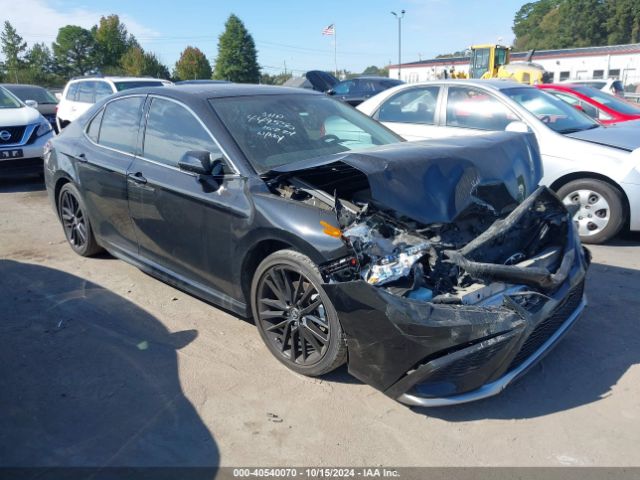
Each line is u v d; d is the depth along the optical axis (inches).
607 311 169.8
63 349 150.8
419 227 128.1
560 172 236.7
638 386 131.7
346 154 134.0
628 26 2721.5
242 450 112.4
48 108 609.9
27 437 115.9
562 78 1663.4
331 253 123.6
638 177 220.8
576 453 110.3
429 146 144.9
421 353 111.0
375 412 123.8
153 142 172.1
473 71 1083.9
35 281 197.9
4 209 307.6
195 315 171.0
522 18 3789.4
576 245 141.2
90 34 2805.1
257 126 158.6
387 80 703.7
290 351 139.2
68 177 207.3
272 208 134.9
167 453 111.5
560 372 137.9
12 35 2105.1
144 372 139.8
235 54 2491.4
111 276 202.2
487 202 138.1
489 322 110.3
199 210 151.5
